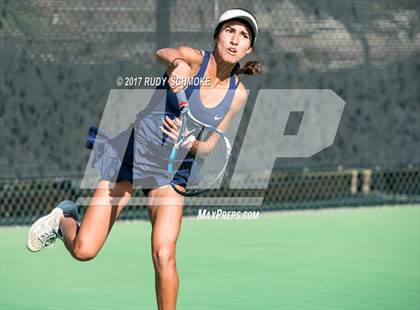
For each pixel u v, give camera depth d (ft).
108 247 46.75
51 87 51.08
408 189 62.75
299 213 58.03
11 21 50.21
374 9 58.08
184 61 27.84
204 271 41.52
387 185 62.59
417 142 59.72
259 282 39.40
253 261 43.86
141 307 34.86
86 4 51.44
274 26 55.57
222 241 49.01
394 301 36.04
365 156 58.29
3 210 53.42
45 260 43.32
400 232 52.11
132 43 52.21
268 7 55.42
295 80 56.18
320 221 55.42
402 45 58.95
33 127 50.85
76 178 51.90
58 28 51.08
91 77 51.72
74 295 36.65
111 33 51.90
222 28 28.63
